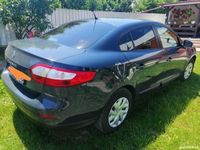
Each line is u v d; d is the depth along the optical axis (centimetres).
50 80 238
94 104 265
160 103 402
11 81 299
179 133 318
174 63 436
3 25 836
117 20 360
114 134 311
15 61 281
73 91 242
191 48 507
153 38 377
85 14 1155
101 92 268
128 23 345
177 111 380
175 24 1698
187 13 1648
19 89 280
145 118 351
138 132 317
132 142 296
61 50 270
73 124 260
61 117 246
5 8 770
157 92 446
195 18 1609
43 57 247
